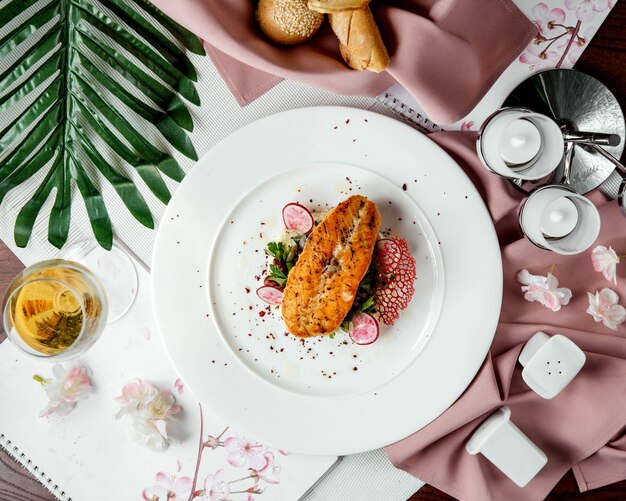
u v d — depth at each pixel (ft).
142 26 2.04
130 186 2.13
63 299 2.03
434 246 2.16
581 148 2.12
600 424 2.15
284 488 2.22
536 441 2.19
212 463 2.24
